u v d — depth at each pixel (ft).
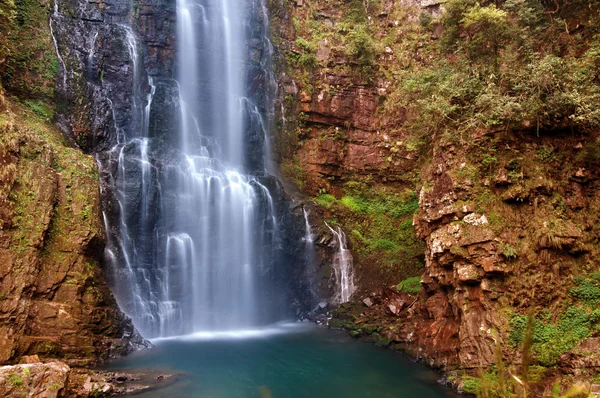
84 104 56.08
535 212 38.93
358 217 74.43
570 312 35.83
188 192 58.39
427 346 44.60
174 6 70.23
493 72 43.06
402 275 65.00
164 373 39.70
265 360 44.88
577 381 30.71
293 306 63.87
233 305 59.31
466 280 39.09
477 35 46.19
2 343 35.22
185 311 55.21
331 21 83.51
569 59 40.93
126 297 50.03
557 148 40.32
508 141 40.57
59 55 56.03
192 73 71.36
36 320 38.19
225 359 44.78
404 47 79.92
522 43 44.39
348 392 37.32
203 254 58.08
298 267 65.51
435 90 46.96
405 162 75.97
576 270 37.81
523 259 37.88
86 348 40.16
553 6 47.29
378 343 50.03
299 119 78.54
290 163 77.15
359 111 79.46
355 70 79.71
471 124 40.91
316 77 79.56
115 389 34.76
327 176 78.84
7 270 37.11
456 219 40.88
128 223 52.95
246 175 65.72
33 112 50.01
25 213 39.50
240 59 76.69
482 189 40.40
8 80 50.06
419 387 38.17
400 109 77.15
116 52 62.59
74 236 42.42
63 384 31.60
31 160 42.04
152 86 65.87
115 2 65.92
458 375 38.50
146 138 60.90
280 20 81.46
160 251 54.80
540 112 39.29
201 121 70.54
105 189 52.60
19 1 53.93
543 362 34.12
